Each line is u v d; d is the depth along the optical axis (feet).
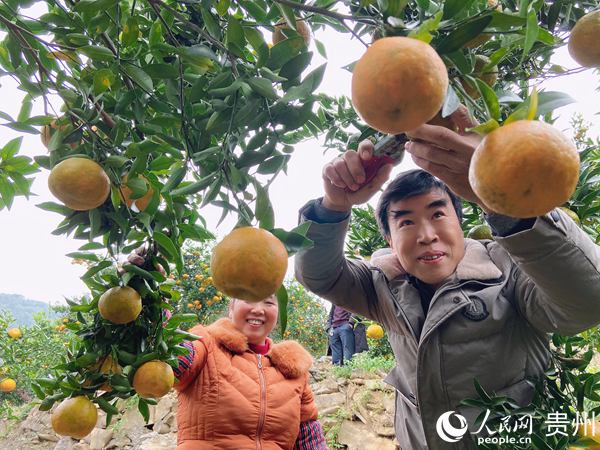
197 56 4.25
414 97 2.94
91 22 4.55
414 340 6.47
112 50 4.74
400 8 3.46
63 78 5.12
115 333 5.63
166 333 5.72
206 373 7.97
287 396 8.39
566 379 6.23
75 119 4.80
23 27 4.79
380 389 18.62
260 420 7.90
